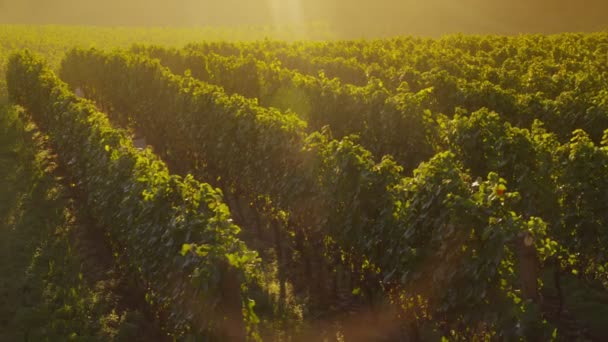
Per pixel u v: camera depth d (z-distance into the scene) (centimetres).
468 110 1559
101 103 2773
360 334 945
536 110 1420
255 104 1466
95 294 1045
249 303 687
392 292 855
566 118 1359
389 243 852
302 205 1102
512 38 3014
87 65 2845
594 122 1308
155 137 2089
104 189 1153
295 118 1227
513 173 1045
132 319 971
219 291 686
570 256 950
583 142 965
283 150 1188
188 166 1839
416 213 807
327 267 1152
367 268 928
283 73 2047
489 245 676
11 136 2091
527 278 787
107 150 1188
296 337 934
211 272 682
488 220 700
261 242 1350
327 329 967
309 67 2394
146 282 944
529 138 1056
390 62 2417
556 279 959
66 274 1109
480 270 680
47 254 1180
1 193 1534
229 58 2509
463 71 1991
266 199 1287
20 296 1026
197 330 723
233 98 1503
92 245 1266
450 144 1151
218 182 1617
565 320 952
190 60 2608
